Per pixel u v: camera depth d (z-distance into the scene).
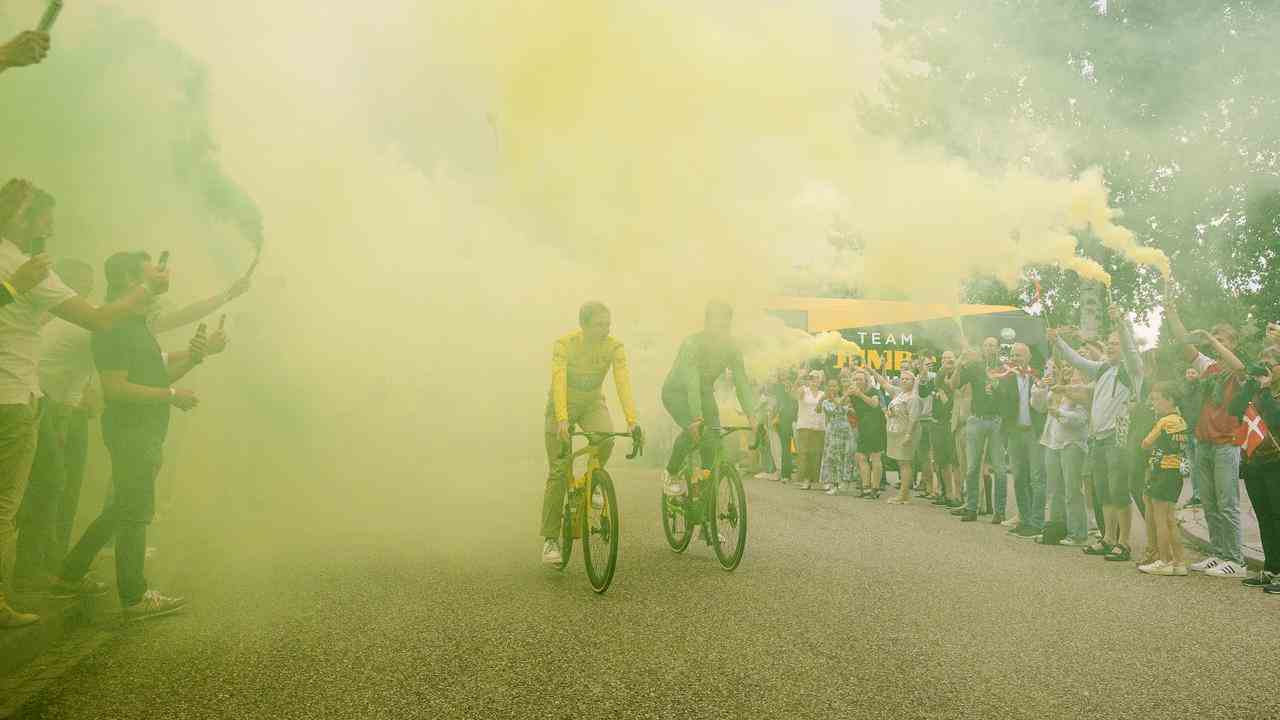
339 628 4.22
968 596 5.21
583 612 4.60
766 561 6.16
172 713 3.12
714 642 4.09
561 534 5.75
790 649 4.00
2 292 3.66
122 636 4.05
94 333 4.30
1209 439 6.44
